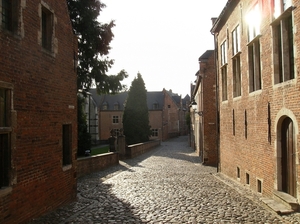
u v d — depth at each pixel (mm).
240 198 10547
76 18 20234
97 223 7688
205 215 8258
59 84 9531
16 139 7023
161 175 17500
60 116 9578
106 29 21328
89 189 12938
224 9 15680
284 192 9578
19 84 7160
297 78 8258
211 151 24438
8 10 7035
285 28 9188
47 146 8633
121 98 69500
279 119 9562
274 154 10008
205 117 24797
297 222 7312
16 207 7016
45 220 7875
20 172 7203
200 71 25219
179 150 41875
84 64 21391
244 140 13484
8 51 6695
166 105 74938
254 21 11938
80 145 28031
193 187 13047
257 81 11898
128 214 8570
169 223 7598
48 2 8766
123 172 19188
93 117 58750
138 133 48156
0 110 6566
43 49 8398
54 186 9086
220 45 18109
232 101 15555
